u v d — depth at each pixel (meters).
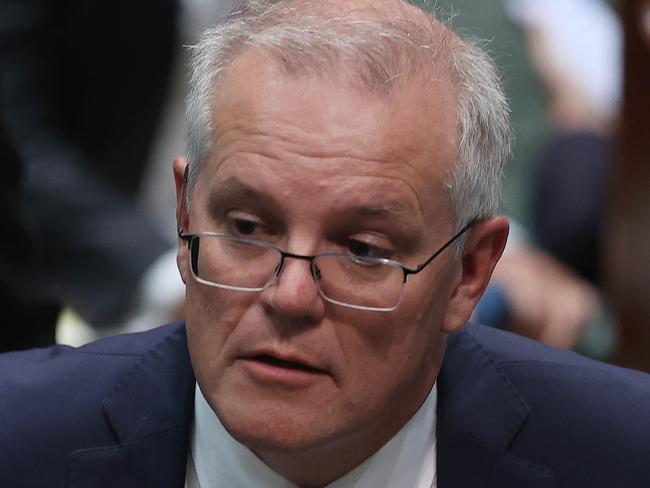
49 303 7.11
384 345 4.79
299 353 4.69
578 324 8.83
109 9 7.36
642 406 5.53
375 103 4.68
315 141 4.62
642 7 7.27
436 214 4.84
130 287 6.82
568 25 9.83
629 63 7.39
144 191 7.68
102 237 6.85
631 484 5.37
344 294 4.70
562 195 9.15
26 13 6.99
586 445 5.42
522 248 9.04
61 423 5.41
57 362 5.66
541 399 5.52
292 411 4.73
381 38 4.82
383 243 4.72
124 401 5.44
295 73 4.70
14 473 5.34
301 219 4.64
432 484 5.43
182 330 5.64
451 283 5.03
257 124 4.66
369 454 5.21
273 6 5.02
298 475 5.17
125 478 5.37
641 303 7.63
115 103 7.50
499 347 5.75
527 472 5.39
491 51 5.32
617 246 7.70
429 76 4.82
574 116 9.62
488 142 5.06
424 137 4.75
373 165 4.64
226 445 5.24
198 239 4.81
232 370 4.77
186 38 7.68
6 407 5.46
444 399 5.49
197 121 4.88
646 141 7.45
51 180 6.87
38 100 7.02
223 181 4.71
